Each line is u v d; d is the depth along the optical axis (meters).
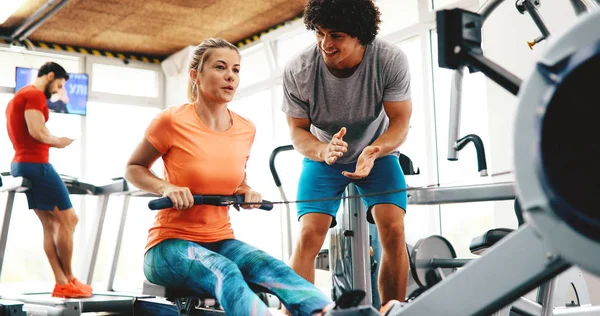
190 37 7.82
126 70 8.40
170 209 2.19
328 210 2.61
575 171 0.79
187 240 2.13
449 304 1.03
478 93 4.69
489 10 1.18
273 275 1.94
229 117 2.34
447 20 1.09
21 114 4.10
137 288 7.00
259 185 7.25
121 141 8.24
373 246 3.45
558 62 0.79
